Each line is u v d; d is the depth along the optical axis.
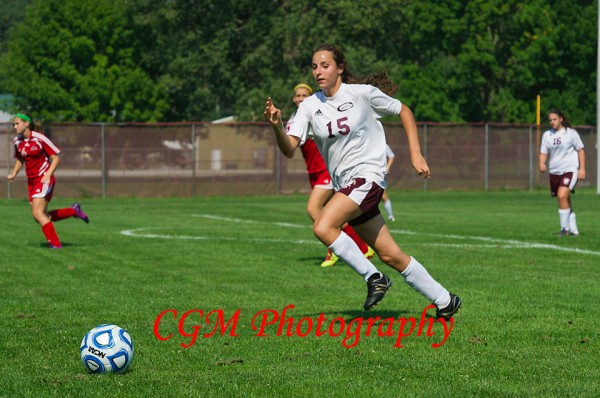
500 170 106.56
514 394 14.97
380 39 161.00
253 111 143.88
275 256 36.94
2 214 66.81
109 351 16.50
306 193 101.62
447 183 105.06
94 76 158.12
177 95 161.50
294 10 147.50
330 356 18.03
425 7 159.88
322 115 20.61
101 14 162.50
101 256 37.12
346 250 20.00
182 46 151.38
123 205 81.00
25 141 40.00
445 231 49.12
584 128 109.31
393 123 103.44
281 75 148.25
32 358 18.03
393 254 20.64
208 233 48.53
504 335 19.98
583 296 25.69
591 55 150.50
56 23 161.62
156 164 96.81
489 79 161.25
